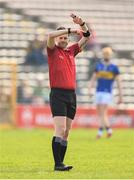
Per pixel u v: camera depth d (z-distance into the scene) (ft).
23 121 252.62
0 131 233.96
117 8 335.06
